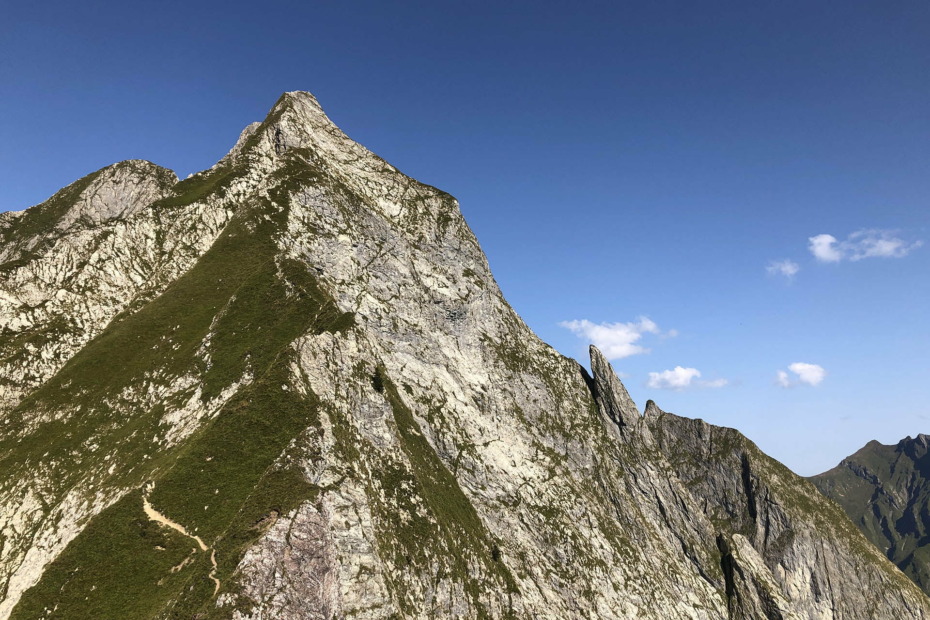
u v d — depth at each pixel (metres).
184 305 89.25
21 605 50.97
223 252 97.75
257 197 104.94
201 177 123.12
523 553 94.81
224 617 45.59
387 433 79.81
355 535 60.59
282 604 47.91
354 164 129.25
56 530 61.78
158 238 101.69
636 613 99.62
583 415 128.75
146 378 79.25
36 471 69.44
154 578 52.16
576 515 107.19
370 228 112.06
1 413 77.06
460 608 72.19
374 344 97.19
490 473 101.31
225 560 49.81
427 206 129.88
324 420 67.69
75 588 51.81
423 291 114.06
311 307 84.44
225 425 64.94
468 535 84.94
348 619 55.66
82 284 92.50
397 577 66.00
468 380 111.81
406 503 74.69
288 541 51.19
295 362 72.94
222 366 76.00
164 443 68.56
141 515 57.34
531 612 84.31
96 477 66.94
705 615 111.81
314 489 56.66
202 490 59.28
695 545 123.62
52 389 78.56
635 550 110.94
